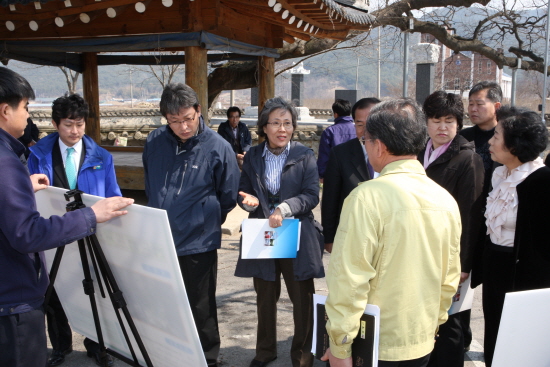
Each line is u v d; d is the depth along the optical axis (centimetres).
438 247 181
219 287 476
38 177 253
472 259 273
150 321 231
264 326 317
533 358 175
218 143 301
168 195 292
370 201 176
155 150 302
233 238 634
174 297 210
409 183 182
